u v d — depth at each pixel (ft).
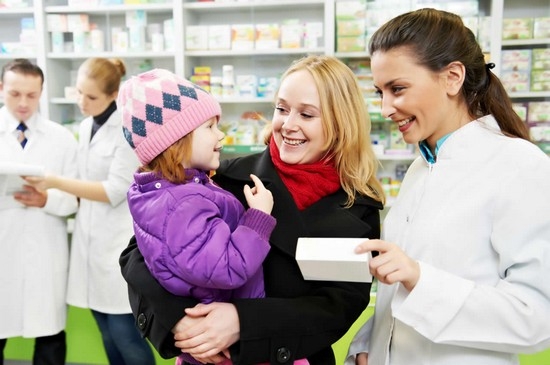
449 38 3.26
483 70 3.53
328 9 9.84
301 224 3.70
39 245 8.21
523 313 2.94
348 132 3.82
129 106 3.48
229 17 11.40
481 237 3.24
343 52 9.98
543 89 9.68
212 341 3.15
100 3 10.68
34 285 8.17
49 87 10.90
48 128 8.37
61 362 8.88
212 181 3.94
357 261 2.81
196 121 3.48
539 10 10.41
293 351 3.33
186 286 3.28
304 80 3.74
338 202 3.86
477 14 9.95
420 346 3.43
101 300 8.48
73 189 7.75
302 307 3.34
